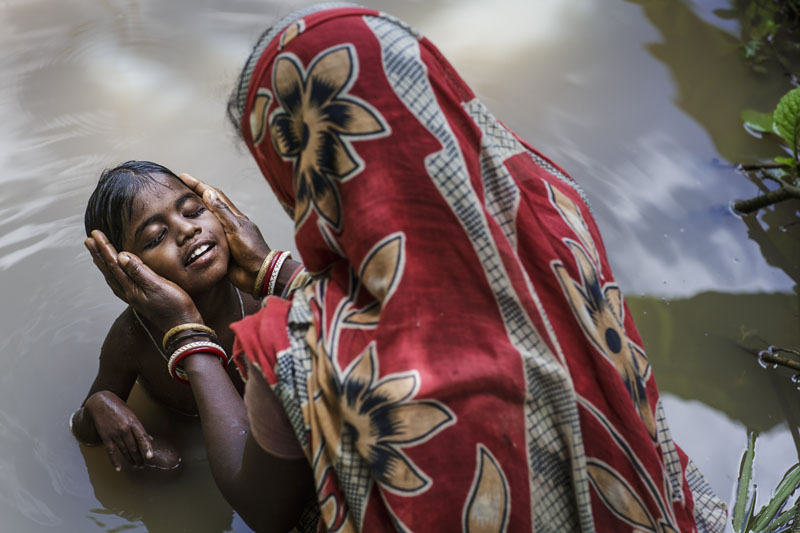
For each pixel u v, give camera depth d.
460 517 1.47
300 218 1.57
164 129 3.46
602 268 1.67
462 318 1.46
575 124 3.52
